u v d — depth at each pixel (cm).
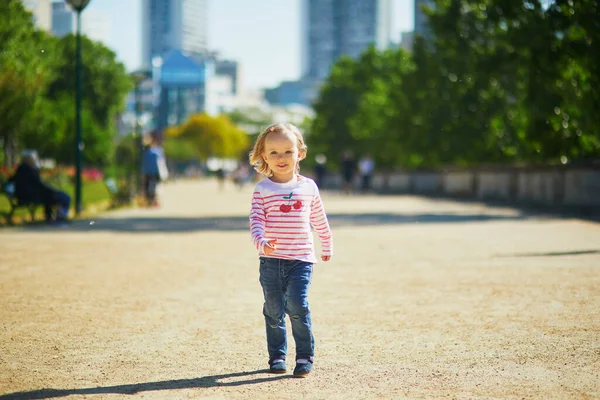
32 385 602
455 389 587
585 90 2519
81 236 1880
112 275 1216
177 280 1167
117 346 739
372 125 6512
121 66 8112
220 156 19325
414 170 5534
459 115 4078
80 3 2642
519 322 834
